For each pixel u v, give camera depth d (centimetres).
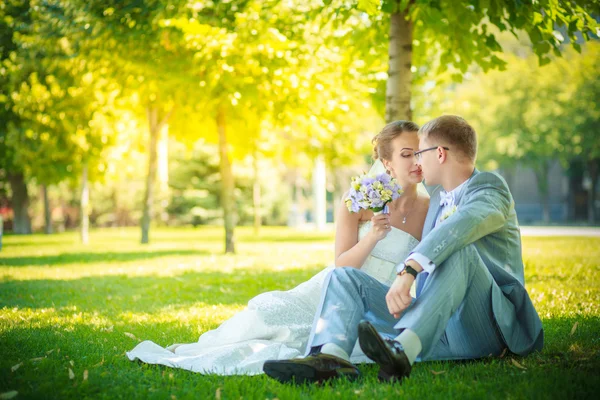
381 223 345
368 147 1880
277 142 1745
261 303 373
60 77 1362
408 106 769
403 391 281
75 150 1847
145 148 2178
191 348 381
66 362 371
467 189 319
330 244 1877
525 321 331
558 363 331
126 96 1433
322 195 3131
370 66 930
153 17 1032
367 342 277
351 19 870
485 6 637
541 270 916
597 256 1173
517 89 3400
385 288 325
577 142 3412
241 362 345
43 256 1438
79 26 1145
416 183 370
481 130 3566
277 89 1160
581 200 5031
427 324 288
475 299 316
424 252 292
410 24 765
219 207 3931
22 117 1577
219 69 1151
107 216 4588
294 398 276
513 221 330
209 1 1035
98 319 568
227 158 1477
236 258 1321
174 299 713
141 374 340
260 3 1030
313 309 379
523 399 267
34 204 4456
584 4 623
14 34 1328
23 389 308
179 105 1476
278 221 4409
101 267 1151
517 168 5178
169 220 4050
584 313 520
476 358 344
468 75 955
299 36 1099
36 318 571
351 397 275
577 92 3184
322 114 1227
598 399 269
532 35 661
